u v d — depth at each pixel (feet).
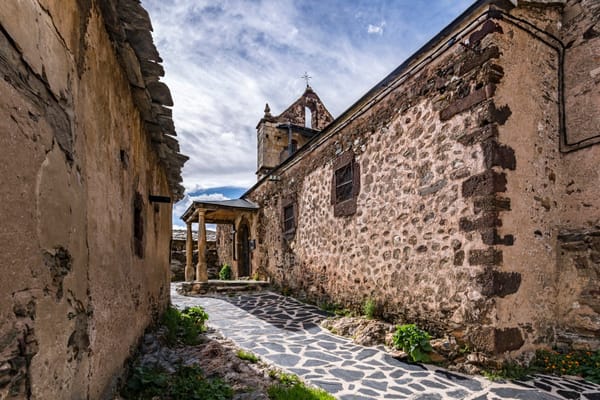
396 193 16.67
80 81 5.65
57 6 4.72
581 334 12.51
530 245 12.57
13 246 3.54
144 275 12.12
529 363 11.84
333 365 12.23
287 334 16.69
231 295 29.96
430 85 15.02
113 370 7.60
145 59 8.48
